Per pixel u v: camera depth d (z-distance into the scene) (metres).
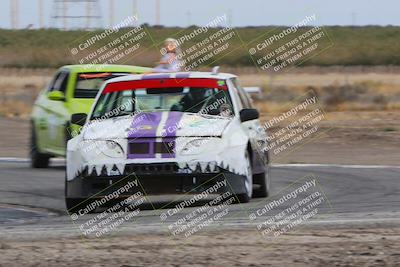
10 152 74.00
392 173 54.34
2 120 105.69
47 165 61.09
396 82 196.38
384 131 87.56
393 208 37.91
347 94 139.50
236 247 29.19
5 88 185.50
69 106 55.72
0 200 44.53
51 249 29.48
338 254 27.83
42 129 58.97
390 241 29.67
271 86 165.62
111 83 43.81
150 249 29.17
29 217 38.56
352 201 41.00
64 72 59.41
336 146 76.06
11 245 30.27
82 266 26.86
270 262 26.84
